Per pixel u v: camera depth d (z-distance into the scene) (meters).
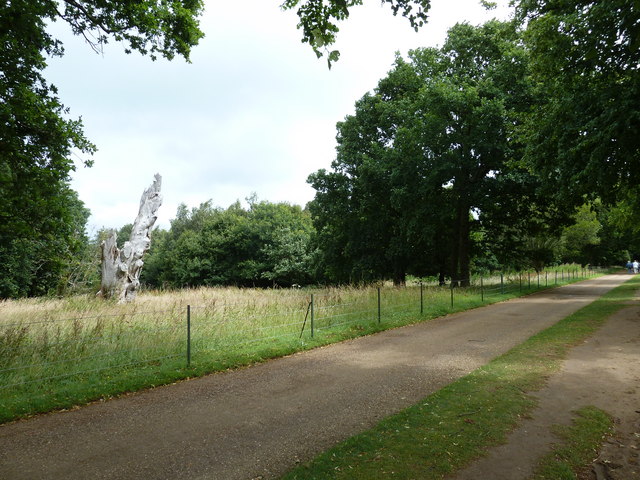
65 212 11.56
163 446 4.41
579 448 4.21
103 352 8.01
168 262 65.12
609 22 9.84
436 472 3.70
